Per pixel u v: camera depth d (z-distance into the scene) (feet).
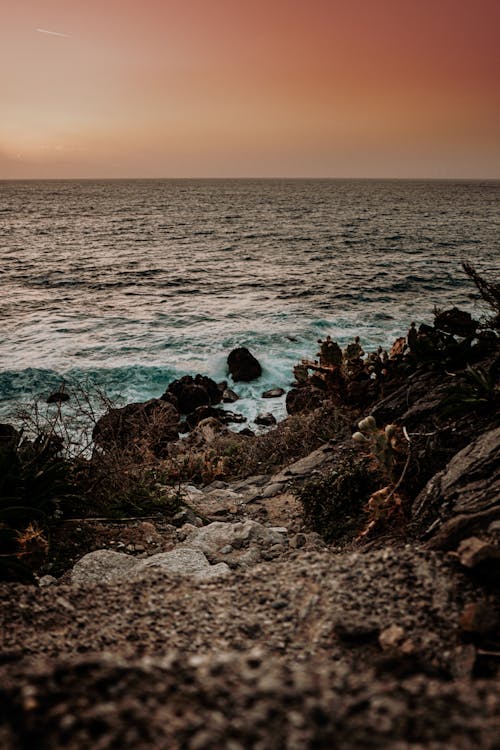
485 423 17.47
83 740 4.85
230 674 5.76
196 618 10.10
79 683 5.57
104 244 198.90
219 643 9.20
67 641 9.47
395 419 22.27
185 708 5.24
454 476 14.56
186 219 316.60
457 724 5.01
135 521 19.72
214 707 5.24
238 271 136.56
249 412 51.80
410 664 8.08
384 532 15.39
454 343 24.38
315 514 18.70
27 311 92.43
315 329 77.15
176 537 18.66
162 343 71.72
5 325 82.23
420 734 4.88
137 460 27.25
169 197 619.26
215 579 11.79
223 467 28.14
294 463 25.53
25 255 167.02
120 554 15.79
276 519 20.15
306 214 352.69
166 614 10.34
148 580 11.93
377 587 10.18
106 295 107.86
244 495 23.39
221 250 180.24
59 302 100.48
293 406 41.60
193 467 28.40
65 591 11.43
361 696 5.38
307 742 4.76
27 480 18.33
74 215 350.84
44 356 65.67
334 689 5.51
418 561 10.80
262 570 11.87
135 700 5.35
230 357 60.70
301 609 9.98
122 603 10.89
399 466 17.02
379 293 105.81
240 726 4.96
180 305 97.45
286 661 8.51
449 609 9.37
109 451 23.95
